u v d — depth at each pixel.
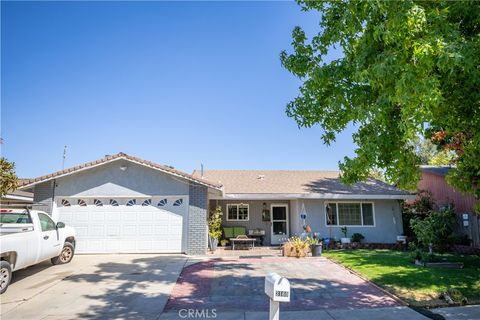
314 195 18.14
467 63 4.52
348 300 7.98
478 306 7.48
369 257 13.55
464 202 17.62
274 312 3.42
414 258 12.35
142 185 14.86
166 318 6.66
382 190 19.25
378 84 5.08
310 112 7.18
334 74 6.28
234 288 8.98
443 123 5.86
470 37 5.28
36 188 14.68
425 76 4.54
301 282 9.70
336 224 18.75
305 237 17.44
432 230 14.48
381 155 5.75
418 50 4.36
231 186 19.53
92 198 14.78
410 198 18.94
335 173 23.28
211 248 16.22
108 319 6.61
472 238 16.84
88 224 14.60
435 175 20.66
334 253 15.04
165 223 14.71
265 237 19.70
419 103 4.39
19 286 9.02
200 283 9.51
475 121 5.64
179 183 14.89
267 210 20.05
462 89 5.36
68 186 14.77
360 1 5.19
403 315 6.89
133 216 14.74
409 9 4.39
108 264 12.03
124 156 14.63
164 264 12.09
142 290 8.72
